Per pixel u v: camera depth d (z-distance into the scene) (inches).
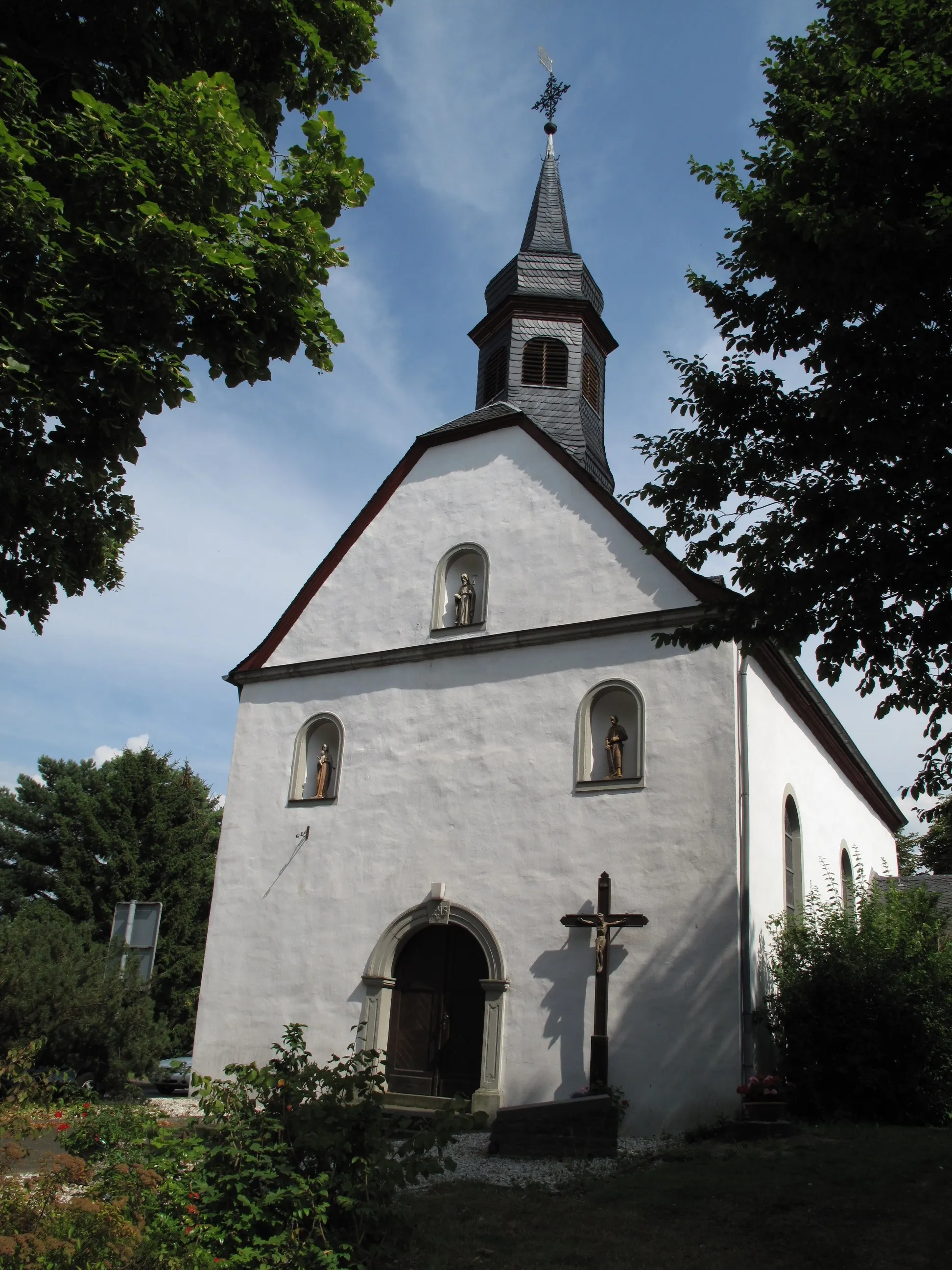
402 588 716.0
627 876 561.0
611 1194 360.5
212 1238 248.1
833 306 389.1
